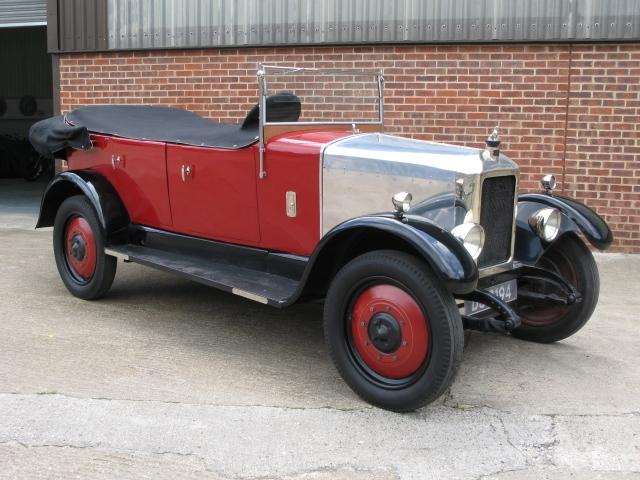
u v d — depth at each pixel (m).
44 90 19.44
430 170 3.72
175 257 4.87
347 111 4.74
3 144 15.41
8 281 5.93
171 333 4.65
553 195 4.48
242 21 7.88
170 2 8.12
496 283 3.94
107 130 5.29
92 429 3.25
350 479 2.87
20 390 3.65
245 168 4.38
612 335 4.76
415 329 3.36
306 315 5.14
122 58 8.42
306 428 3.31
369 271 3.46
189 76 8.20
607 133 7.07
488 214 3.84
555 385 3.89
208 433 3.24
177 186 4.81
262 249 4.46
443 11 7.23
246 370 4.03
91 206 5.23
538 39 7.03
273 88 4.33
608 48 6.94
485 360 4.27
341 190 4.00
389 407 3.47
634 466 3.01
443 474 2.92
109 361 4.11
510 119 7.25
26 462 2.95
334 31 7.57
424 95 7.42
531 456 3.08
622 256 7.06
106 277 5.22
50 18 8.59
